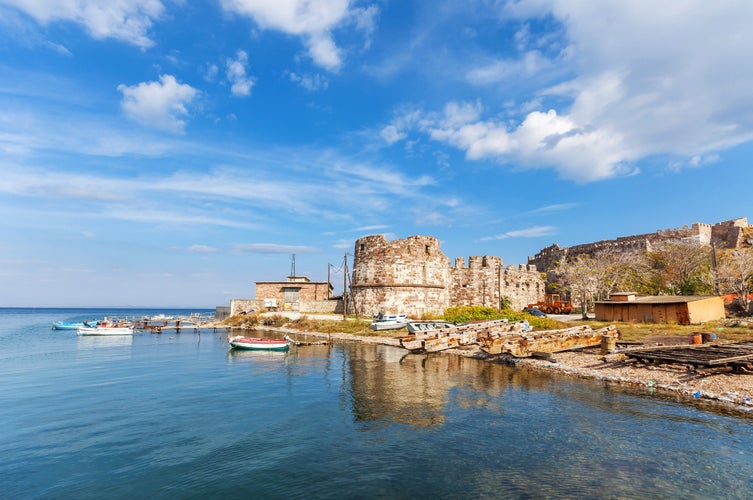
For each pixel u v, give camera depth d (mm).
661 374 22141
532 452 13148
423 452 13367
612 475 11438
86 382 25328
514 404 18500
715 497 10211
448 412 17641
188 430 15930
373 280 56719
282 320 64250
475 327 39281
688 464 11992
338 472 12031
